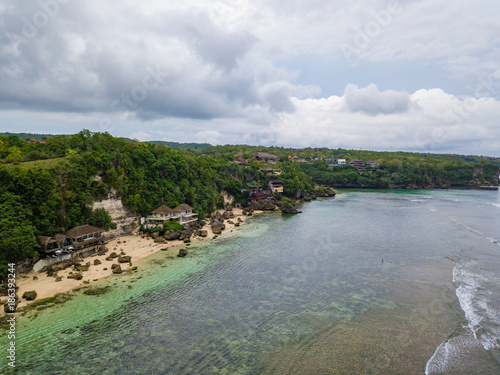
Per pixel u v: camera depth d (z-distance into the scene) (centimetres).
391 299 4069
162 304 3938
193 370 2742
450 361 2858
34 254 4741
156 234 7075
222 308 3847
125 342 3139
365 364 2825
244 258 5731
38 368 2750
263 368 2773
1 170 4912
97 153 6944
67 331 3316
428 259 5594
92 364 2812
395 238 7094
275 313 3728
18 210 4878
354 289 4384
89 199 6191
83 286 4422
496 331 3312
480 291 4259
